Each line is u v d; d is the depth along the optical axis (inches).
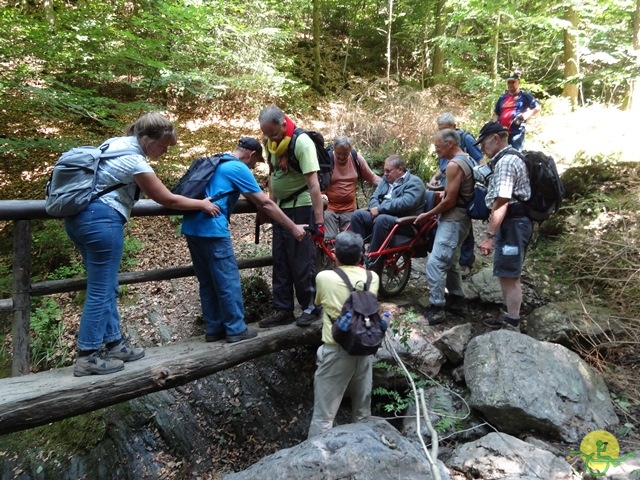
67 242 188.5
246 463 131.8
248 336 118.5
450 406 124.7
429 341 141.3
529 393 114.7
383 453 95.5
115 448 132.3
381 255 152.9
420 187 154.3
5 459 129.4
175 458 132.9
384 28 467.2
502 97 223.6
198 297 176.1
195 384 146.6
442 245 144.6
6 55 224.4
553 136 291.9
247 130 312.3
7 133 245.1
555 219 194.9
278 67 359.3
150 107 241.8
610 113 318.0
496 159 131.1
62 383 93.2
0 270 179.0
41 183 226.2
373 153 267.9
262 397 145.6
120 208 93.8
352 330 98.9
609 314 144.9
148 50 257.0
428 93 327.3
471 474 101.0
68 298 173.8
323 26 498.6
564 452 105.2
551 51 438.9
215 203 108.0
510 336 129.4
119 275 117.4
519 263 132.5
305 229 119.0
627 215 181.8
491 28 348.2
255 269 181.6
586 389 120.0
